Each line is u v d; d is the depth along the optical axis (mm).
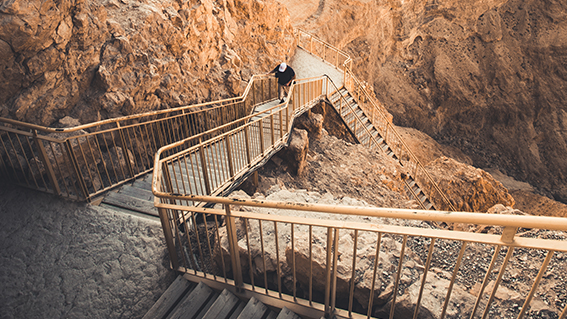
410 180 11352
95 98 6250
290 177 8469
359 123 12766
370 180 9703
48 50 5422
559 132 24484
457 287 3002
